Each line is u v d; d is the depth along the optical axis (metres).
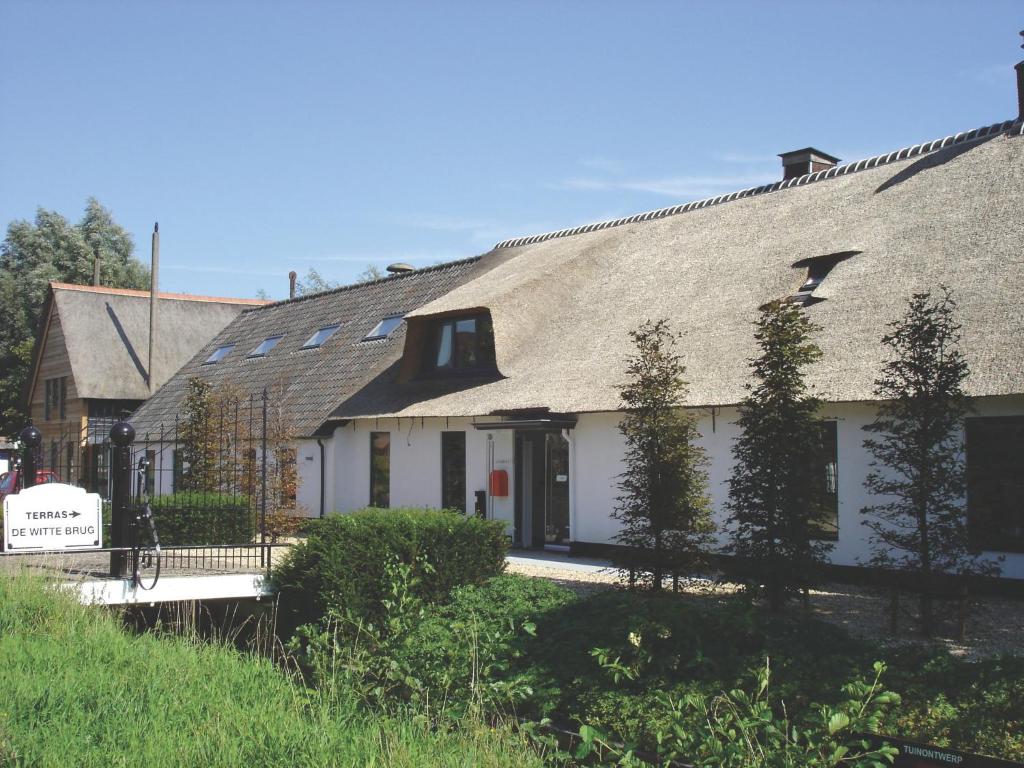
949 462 9.68
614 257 21.94
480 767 5.50
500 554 11.38
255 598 11.65
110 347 36.66
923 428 9.58
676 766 6.06
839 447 13.30
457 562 10.92
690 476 11.91
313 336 28.20
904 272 14.25
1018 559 11.66
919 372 9.62
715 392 14.24
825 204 18.67
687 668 7.66
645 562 11.85
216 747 5.53
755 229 19.28
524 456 18.69
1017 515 11.71
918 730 6.20
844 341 13.44
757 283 16.88
